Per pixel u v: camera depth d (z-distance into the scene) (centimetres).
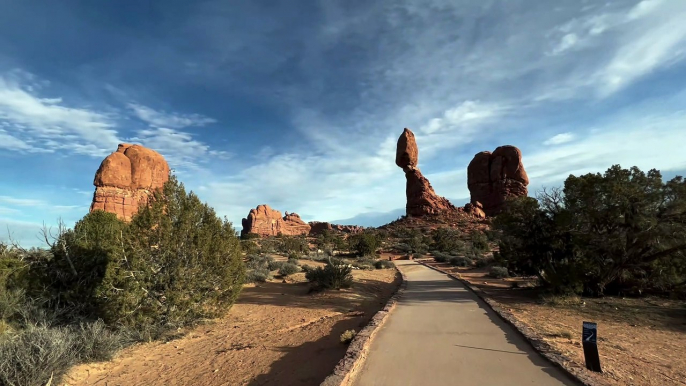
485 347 732
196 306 1109
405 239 7238
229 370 755
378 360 654
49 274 1111
